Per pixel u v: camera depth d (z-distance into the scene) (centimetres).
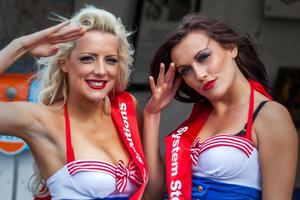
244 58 352
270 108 333
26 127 335
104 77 335
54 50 334
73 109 344
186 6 682
